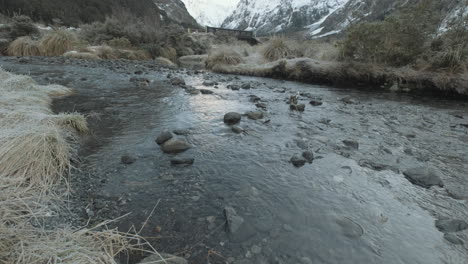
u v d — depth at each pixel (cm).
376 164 263
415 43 745
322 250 150
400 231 168
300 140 323
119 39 1578
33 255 121
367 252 150
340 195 208
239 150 291
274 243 155
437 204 199
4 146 215
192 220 174
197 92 599
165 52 1694
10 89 444
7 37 1397
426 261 144
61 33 1385
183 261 135
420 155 293
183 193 205
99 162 252
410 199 205
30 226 146
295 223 173
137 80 711
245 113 432
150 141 309
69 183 212
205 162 259
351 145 313
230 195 204
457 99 630
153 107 461
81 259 125
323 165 260
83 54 1242
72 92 550
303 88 747
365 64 796
